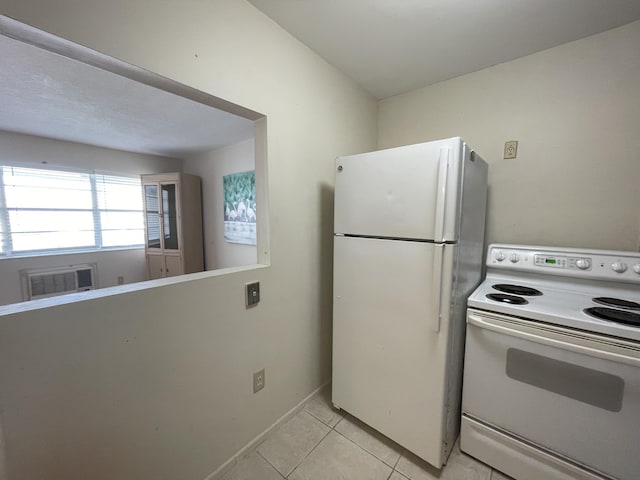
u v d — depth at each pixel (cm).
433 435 122
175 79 96
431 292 117
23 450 74
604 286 131
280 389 153
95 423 87
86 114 243
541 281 148
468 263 136
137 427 97
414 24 133
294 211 152
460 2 119
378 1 118
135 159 405
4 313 69
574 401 103
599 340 95
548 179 156
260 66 126
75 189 352
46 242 335
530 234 163
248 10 119
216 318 119
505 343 115
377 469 128
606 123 140
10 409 71
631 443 94
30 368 73
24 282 315
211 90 107
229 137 327
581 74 144
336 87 174
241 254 375
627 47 133
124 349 92
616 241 141
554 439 108
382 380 139
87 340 83
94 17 77
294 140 147
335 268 154
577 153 148
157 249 409
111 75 172
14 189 308
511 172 167
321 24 133
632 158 135
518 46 150
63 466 81
